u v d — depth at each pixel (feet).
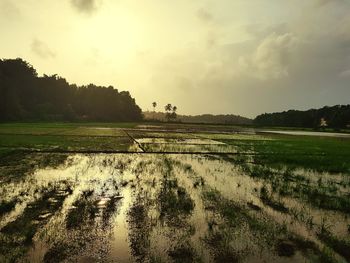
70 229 33.35
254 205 44.50
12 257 26.99
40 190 48.83
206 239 32.07
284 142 167.53
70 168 68.85
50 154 90.07
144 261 27.09
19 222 34.94
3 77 371.97
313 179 66.28
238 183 58.49
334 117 524.11
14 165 70.44
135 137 166.50
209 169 72.79
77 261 26.73
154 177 61.57
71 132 182.70
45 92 461.37
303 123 567.59
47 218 36.47
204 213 40.09
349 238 33.94
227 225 36.17
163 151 104.99
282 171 73.97
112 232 32.96
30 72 462.19
